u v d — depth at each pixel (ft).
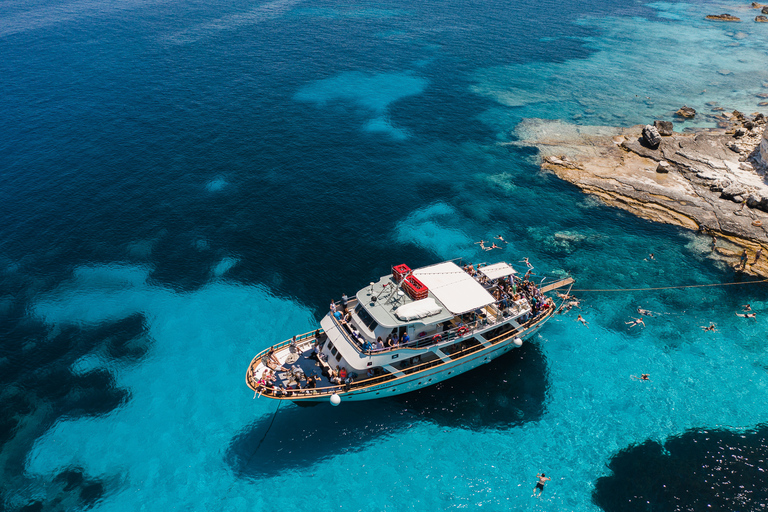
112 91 322.34
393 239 203.21
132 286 178.50
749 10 598.34
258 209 218.38
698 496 117.50
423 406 138.41
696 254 197.47
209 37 428.97
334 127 289.33
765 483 120.26
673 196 226.58
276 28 459.73
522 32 476.54
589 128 292.20
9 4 520.83
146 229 204.85
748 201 216.54
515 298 150.92
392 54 405.39
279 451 127.75
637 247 201.77
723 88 357.00
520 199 230.68
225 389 144.56
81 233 201.87
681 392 143.95
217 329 163.02
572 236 207.92
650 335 163.02
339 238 203.00
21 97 309.63
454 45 433.89
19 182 230.27
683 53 433.89
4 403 140.05
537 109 319.68
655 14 565.94
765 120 283.79
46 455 127.75
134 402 140.87
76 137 267.80
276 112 303.68
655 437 131.44
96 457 127.34
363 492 118.83
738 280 184.44
